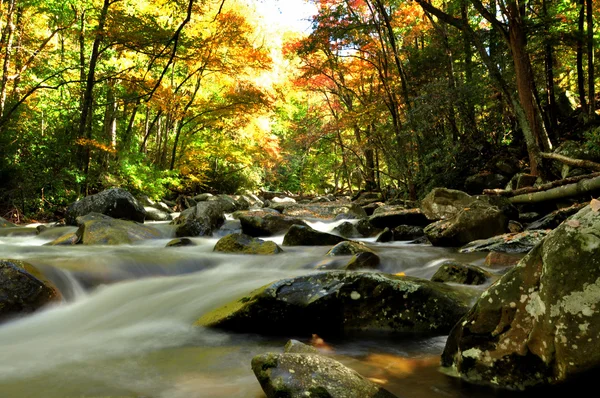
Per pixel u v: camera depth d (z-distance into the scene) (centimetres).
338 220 1273
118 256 567
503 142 1404
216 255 660
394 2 1600
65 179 1391
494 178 1223
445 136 1490
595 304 188
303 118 2914
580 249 198
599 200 209
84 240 785
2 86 1341
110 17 1341
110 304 444
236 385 244
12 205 1311
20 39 1488
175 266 595
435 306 335
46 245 773
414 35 1834
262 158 2866
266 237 953
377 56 1819
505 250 604
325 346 313
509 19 1023
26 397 233
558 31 1073
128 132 1766
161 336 348
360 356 289
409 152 1523
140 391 239
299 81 2364
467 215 723
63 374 268
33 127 1549
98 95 1603
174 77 2120
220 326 355
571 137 1220
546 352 205
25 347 327
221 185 2627
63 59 1680
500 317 228
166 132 2144
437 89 1301
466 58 1404
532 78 1165
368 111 1666
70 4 1392
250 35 2209
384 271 551
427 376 246
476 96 1231
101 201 1143
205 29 1777
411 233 869
